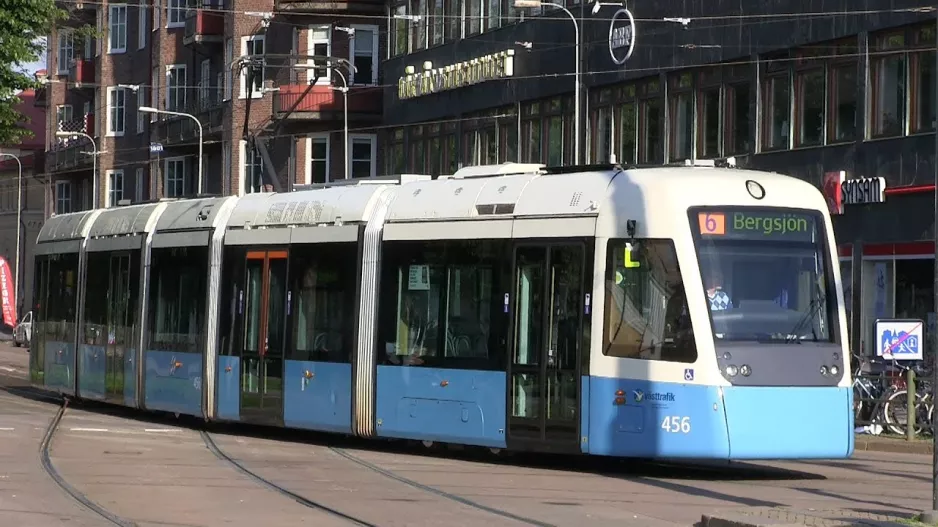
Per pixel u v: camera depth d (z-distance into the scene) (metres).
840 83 33.84
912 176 31.81
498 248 21.20
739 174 19.91
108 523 14.48
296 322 24.80
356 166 57.94
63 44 86.31
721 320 18.92
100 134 79.19
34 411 31.70
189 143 68.69
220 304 26.89
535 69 45.28
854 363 28.28
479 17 48.84
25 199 94.75
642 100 40.50
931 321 31.38
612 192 20.00
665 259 19.17
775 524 12.84
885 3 32.22
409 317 22.52
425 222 22.48
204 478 18.80
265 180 61.25
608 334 19.58
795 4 34.91
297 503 16.25
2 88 40.06
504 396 20.83
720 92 37.47
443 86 50.38
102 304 31.94
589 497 16.94
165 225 29.36
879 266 33.00
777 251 19.50
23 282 94.44
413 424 22.22
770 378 18.92
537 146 45.66
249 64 52.16
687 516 15.17
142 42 76.19
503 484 18.36
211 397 26.91
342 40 58.62
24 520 14.57
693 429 18.70
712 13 37.50
